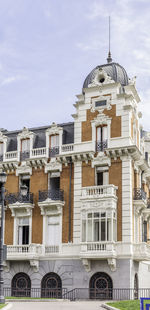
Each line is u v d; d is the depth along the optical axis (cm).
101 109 4022
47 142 4181
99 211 3706
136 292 3719
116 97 3984
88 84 4241
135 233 3841
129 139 3838
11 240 4047
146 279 4109
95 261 3694
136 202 3794
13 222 4091
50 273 3834
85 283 3672
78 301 3416
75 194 3919
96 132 4006
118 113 3941
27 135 4288
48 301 3356
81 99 4172
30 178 4166
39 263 3888
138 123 4312
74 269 3744
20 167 4231
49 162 4112
